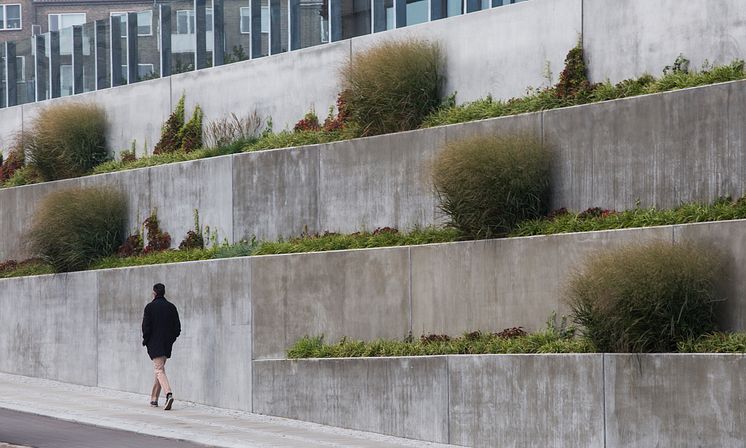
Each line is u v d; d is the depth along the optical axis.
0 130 35.28
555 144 20.22
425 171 21.45
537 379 17.52
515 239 19.44
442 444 18.73
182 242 26.66
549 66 22.05
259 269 23.17
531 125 20.56
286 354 22.39
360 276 21.72
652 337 16.59
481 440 18.27
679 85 19.27
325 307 22.19
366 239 22.50
